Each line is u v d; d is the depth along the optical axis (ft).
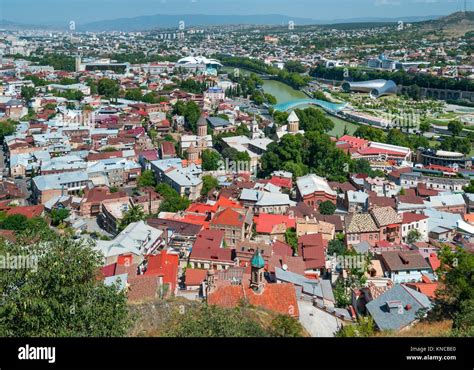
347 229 588.50
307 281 443.32
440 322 315.37
